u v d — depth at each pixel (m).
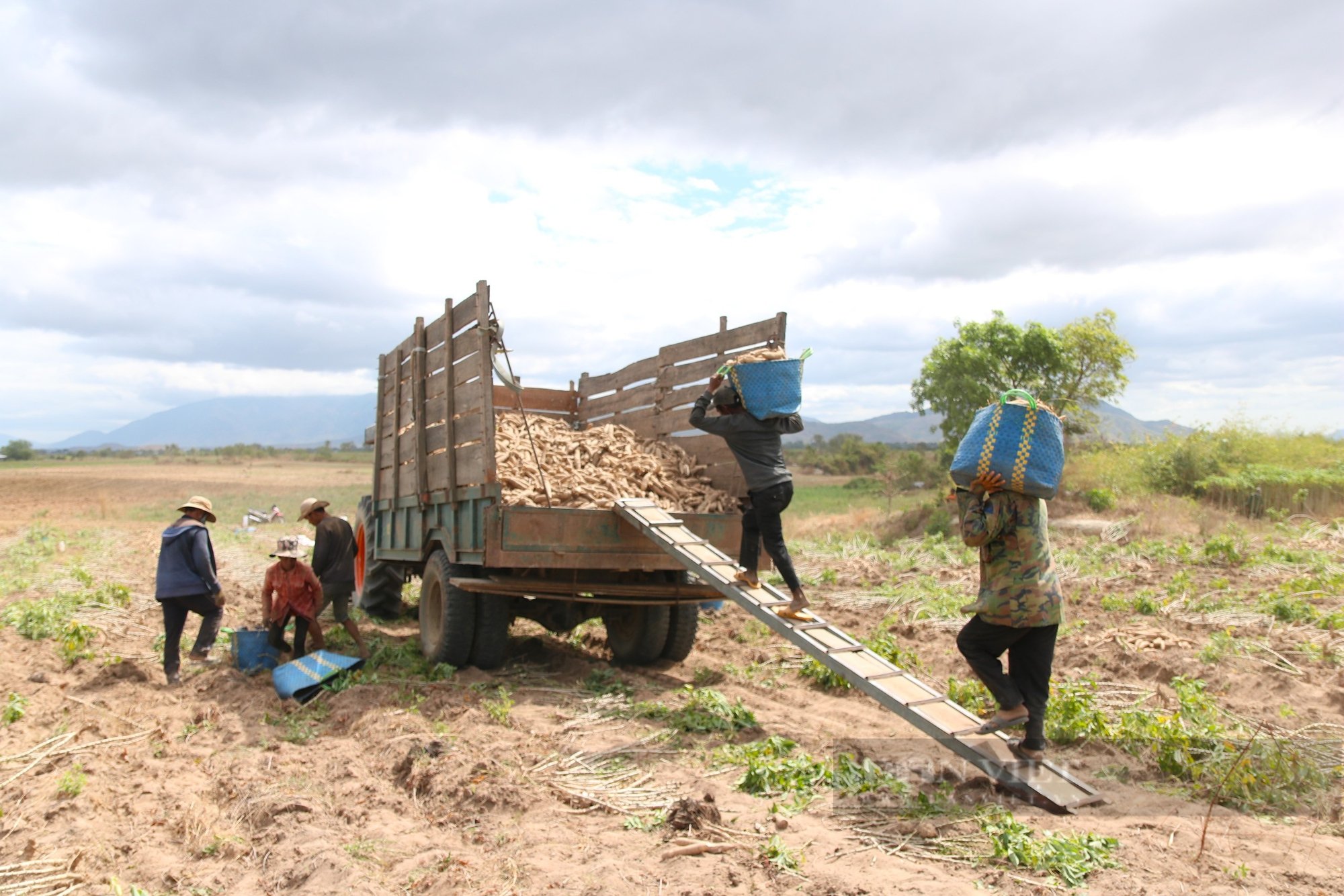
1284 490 19.42
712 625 10.53
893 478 28.70
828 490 45.09
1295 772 5.05
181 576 7.82
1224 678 7.35
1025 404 5.01
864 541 18.77
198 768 5.60
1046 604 5.00
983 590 5.15
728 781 5.17
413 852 4.23
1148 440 23.30
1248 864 3.95
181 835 4.57
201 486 52.53
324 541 8.78
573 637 10.03
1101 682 7.41
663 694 7.36
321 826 4.57
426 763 5.33
